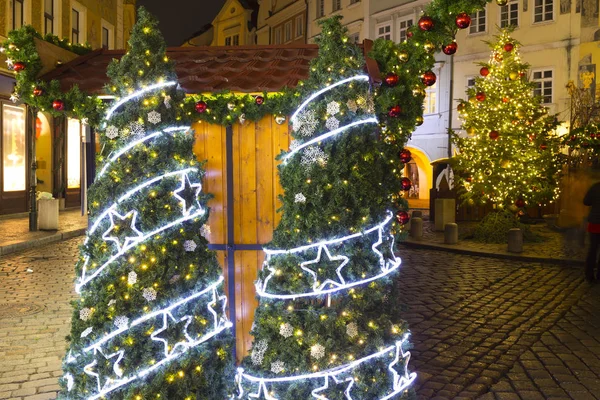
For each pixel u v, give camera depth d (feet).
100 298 12.14
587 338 22.56
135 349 12.09
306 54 18.26
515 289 32.07
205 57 18.30
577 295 30.48
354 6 123.75
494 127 52.34
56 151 81.46
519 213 53.42
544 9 93.45
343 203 12.15
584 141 56.75
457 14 12.80
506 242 50.67
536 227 65.21
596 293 30.96
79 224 62.49
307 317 12.10
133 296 12.04
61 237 52.75
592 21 87.81
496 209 56.59
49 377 17.95
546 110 55.83
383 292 12.51
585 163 62.34
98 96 13.91
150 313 12.02
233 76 16.44
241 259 17.24
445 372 18.57
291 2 147.23
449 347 21.36
